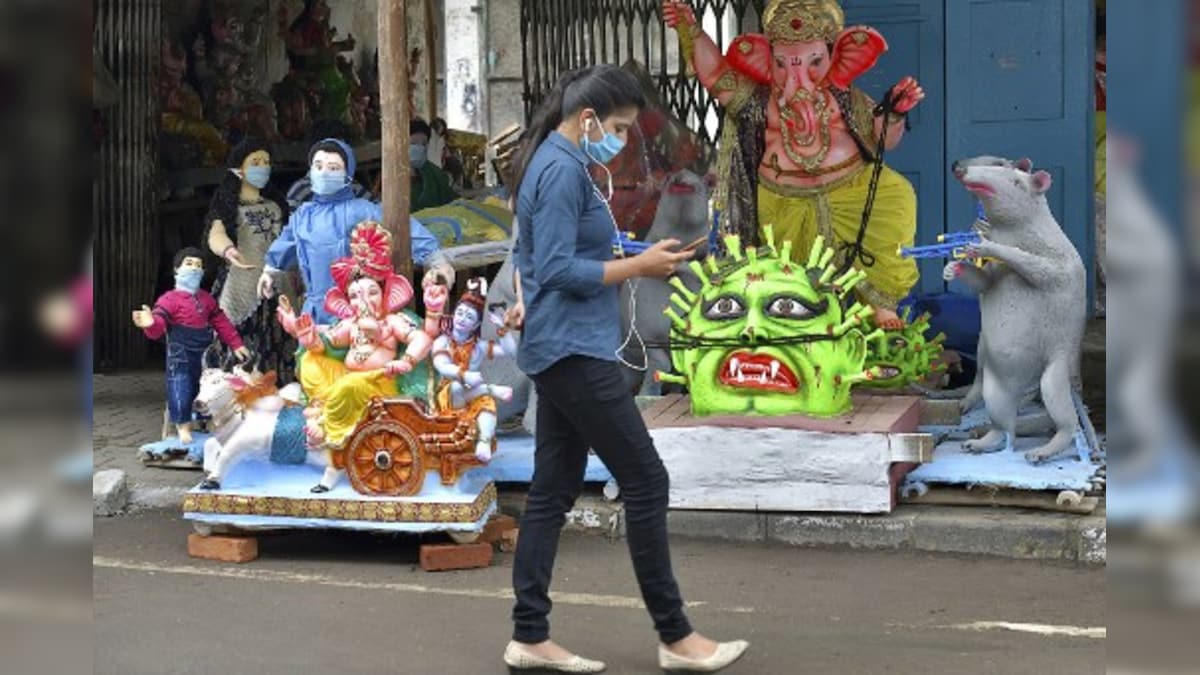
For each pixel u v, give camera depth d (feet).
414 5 46.32
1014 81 25.64
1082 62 25.34
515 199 13.73
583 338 13.08
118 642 15.23
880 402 20.15
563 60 30.37
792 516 18.69
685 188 21.43
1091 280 26.17
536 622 13.75
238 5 38.63
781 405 18.81
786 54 21.71
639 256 13.04
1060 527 17.71
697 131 27.89
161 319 22.16
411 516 17.89
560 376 13.14
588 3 29.89
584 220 13.37
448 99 56.18
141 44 34.01
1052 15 25.36
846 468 18.37
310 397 18.51
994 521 18.03
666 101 28.09
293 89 40.01
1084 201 25.66
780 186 22.12
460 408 18.20
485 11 54.49
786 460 18.60
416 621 15.85
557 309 13.15
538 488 13.78
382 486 18.15
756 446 18.69
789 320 18.60
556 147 13.32
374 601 16.66
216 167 36.45
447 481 18.13
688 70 27.94
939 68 25.91
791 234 22.12
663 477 13.32
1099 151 29.19
